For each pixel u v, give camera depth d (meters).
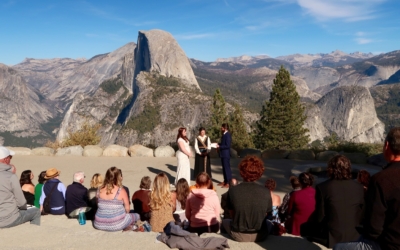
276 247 5.16
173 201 7.33
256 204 5.14
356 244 3.38
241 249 5.11
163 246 5.35
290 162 15.73
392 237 2.99
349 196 4.55
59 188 7.89
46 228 6.20
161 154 17.38
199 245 5.12
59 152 18.00
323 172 13.61
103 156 17.61
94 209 7.52
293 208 6.16
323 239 4.92
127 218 6.46
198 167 11.36
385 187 3.01
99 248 5.27
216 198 6.23
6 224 6.14
